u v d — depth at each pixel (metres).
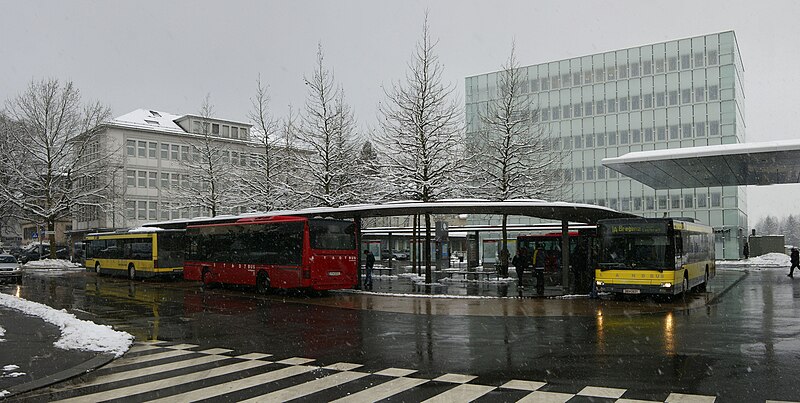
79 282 32.56
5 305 19.62
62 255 65.56
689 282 22.66
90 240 39.75
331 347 12.24
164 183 64.94
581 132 62.59
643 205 59.72
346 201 32.94
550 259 38.09
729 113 55.78
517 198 30.92
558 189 35.91
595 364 10.20
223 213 42.88
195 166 45.94
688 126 57.50
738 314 17.33
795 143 25.31
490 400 7.85
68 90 49.91
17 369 10.03
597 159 61.72
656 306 19.59
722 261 53.25
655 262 20.36
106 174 50.72
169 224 35.75
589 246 25.94
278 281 23.92
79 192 49.97
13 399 8.25
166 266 32.91
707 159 28.17
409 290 25.78
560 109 63.81
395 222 62.44
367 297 23.14
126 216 59.28
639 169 31.83
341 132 33.88
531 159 32.62
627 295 22.33
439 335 13.71
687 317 16.75
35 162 49.19
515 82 31.67
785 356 10.73
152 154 64.38
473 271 38.22
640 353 11.19
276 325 15.64
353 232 24.36
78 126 49.72
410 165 30.50
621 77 60.94
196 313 18.41
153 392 8.54
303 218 23.30
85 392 8.62
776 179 36.34
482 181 31.38
